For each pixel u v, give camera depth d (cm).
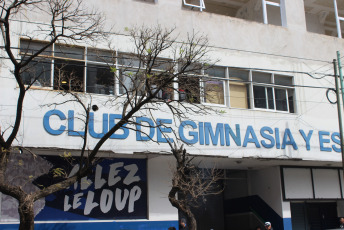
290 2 1647
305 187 1571
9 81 1134
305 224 1589
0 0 976
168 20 1382
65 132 1159
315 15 2105
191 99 1067
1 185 712
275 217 1543
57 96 1175
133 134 1234
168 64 1305
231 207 1698
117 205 1275
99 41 1262
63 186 762
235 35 1491
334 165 1612
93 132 1189
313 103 1559
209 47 1427
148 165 1338
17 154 1162
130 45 1299
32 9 1202
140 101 880
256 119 1434
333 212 1678
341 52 1686
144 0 1462
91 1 1280
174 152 998
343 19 1841
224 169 1664
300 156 1465
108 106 1225
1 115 1105
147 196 1319
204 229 1628
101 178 1269
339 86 1628
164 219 1314
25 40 1186
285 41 1583
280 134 1456
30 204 700
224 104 1420
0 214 1132
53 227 1177
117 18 1306
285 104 1533
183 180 958
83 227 1215
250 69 1480
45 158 1205
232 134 1376
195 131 1321
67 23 1229
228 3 1994
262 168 1625
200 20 1440
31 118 1134
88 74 1239
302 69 1585
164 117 1284
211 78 1366
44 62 1083
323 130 1543
